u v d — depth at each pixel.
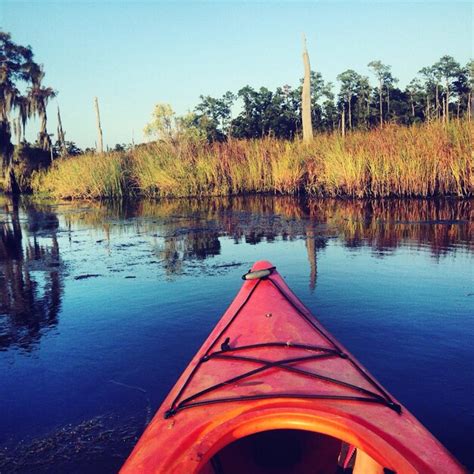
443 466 2.01
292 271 7.21
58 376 4.28
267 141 20.64
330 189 16.88
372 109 49.19
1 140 32.06
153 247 9.77
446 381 3.87
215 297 6.18
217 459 2.67
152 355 4.60
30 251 10.03
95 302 6.26
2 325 5.62
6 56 33.41
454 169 14.36
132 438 3.33
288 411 2.16
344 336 4.79
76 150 50.19
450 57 50.41
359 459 2.49
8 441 3.37
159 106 21.31
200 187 19.92
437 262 7.43
